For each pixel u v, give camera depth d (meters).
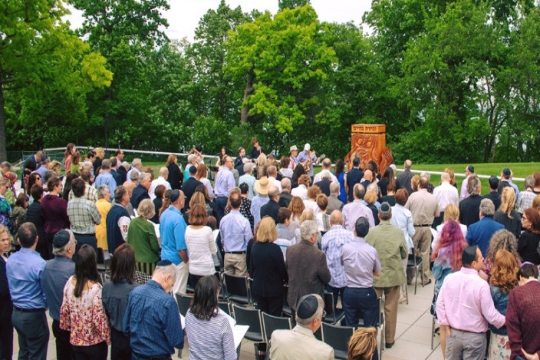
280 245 7.95
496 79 35.69
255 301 7.93
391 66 41.56
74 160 14.99
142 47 40.25
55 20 30.00
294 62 38.00
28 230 6.36
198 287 4.97
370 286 7.02
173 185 14.42
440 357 7.57
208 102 47.94
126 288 5.59
